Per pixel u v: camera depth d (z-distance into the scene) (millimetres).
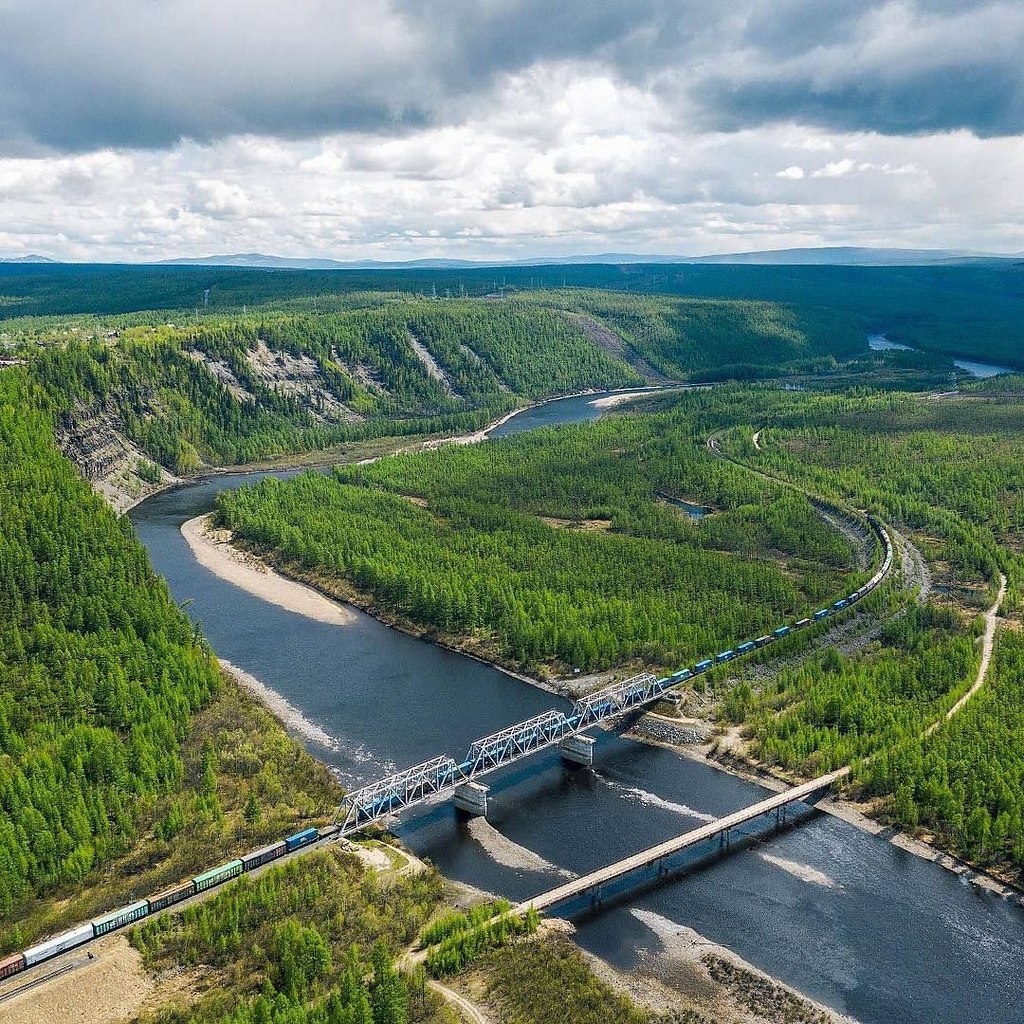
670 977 138125
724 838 170750
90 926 138500
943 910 152750
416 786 173875
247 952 137000
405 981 130125
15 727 184750
